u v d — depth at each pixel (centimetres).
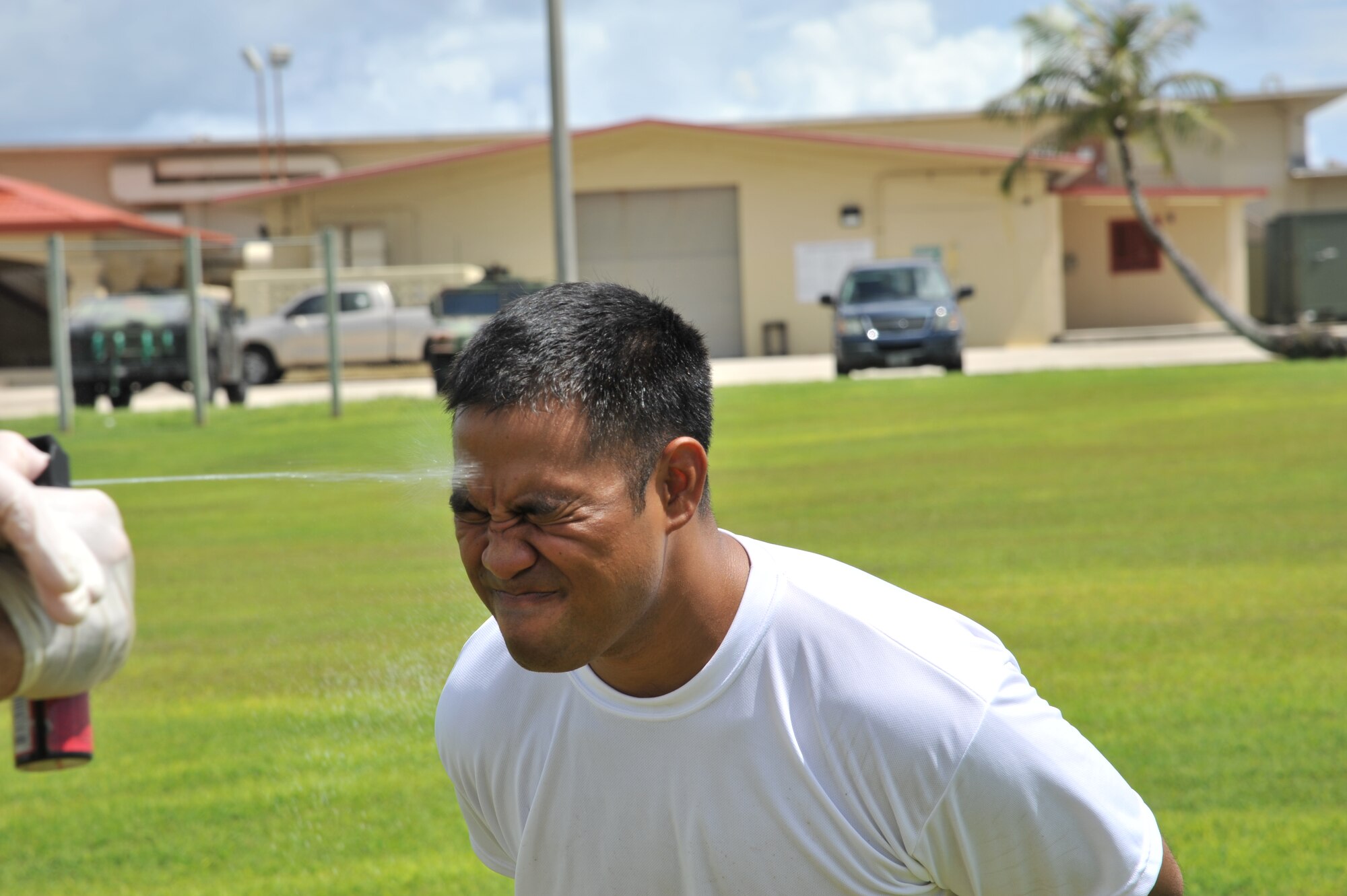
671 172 4138
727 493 1348
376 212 4184
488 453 158
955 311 2734
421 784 469
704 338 179
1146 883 187
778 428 1911
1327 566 905
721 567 185
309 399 2822
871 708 179
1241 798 501
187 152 4869
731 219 4150
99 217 3569
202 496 1398
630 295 173
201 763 534
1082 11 3256
